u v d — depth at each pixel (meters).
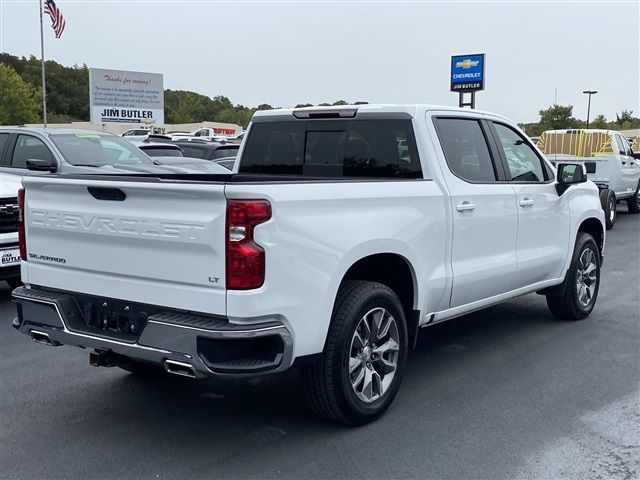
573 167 6.55
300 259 3.95
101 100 50.94
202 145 15.41
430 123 5.28
